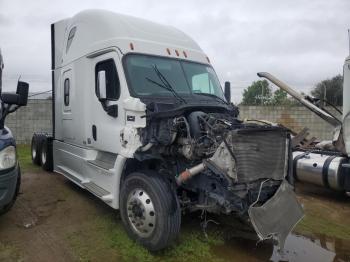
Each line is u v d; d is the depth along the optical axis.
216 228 5.25
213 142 4.24
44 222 5.38
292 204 4.43
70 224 5.31
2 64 5.75
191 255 4.41
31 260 4.19
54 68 7.97
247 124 4.46
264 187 4.32
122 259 4.25
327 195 7.58
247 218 4.39
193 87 5.66
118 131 5.11
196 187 4.48
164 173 4.68
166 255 4.39
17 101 4.97
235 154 4.04
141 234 4.49
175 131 4.49
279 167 4.41
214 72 6.31
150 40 5.67
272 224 4.12
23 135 14.73
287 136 4.56
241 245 4.77
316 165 7.18
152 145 4.61
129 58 5.23
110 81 5.39
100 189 5.62
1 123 4.91
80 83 6.35
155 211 4.25
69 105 6.96
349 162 6.84
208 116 4.54
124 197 4.72
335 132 7.28
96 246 4.58
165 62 5.57
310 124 14.55
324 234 5.34
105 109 5.38
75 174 6.75
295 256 4.53
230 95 6.77
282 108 14.73
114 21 5.63
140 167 5.07
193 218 5.58
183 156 4.57
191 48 6.22
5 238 4.76
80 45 6.43
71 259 4.23
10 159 4.61
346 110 6.77
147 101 4.94
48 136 9.03
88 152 6.20
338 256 4.57
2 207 4.59
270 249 4.69
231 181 4.04
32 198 6.58
